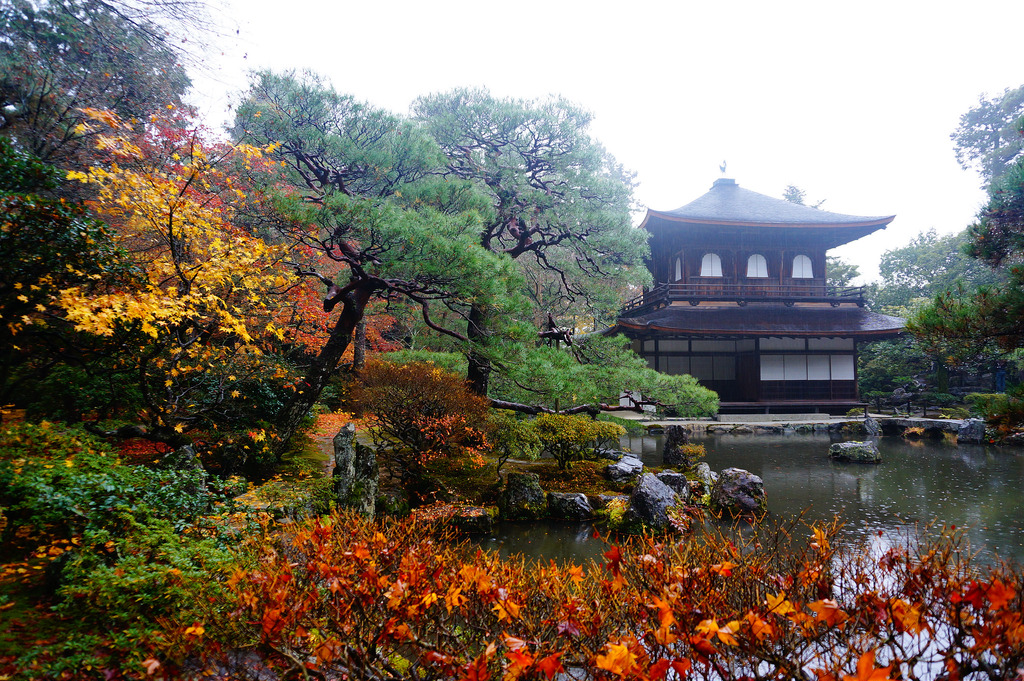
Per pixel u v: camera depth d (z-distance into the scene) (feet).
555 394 37.14
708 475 41.34
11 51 33.63
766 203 107.96
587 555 26.32
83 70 35.53
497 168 46.60
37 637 12.00
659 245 105.60
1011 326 24.36
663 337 91.61
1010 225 26.45
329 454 38.63
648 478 32.30
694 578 9.27
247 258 23.27
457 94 48.32
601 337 45.73
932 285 130.52
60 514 16.28
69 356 27.73
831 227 95.25
